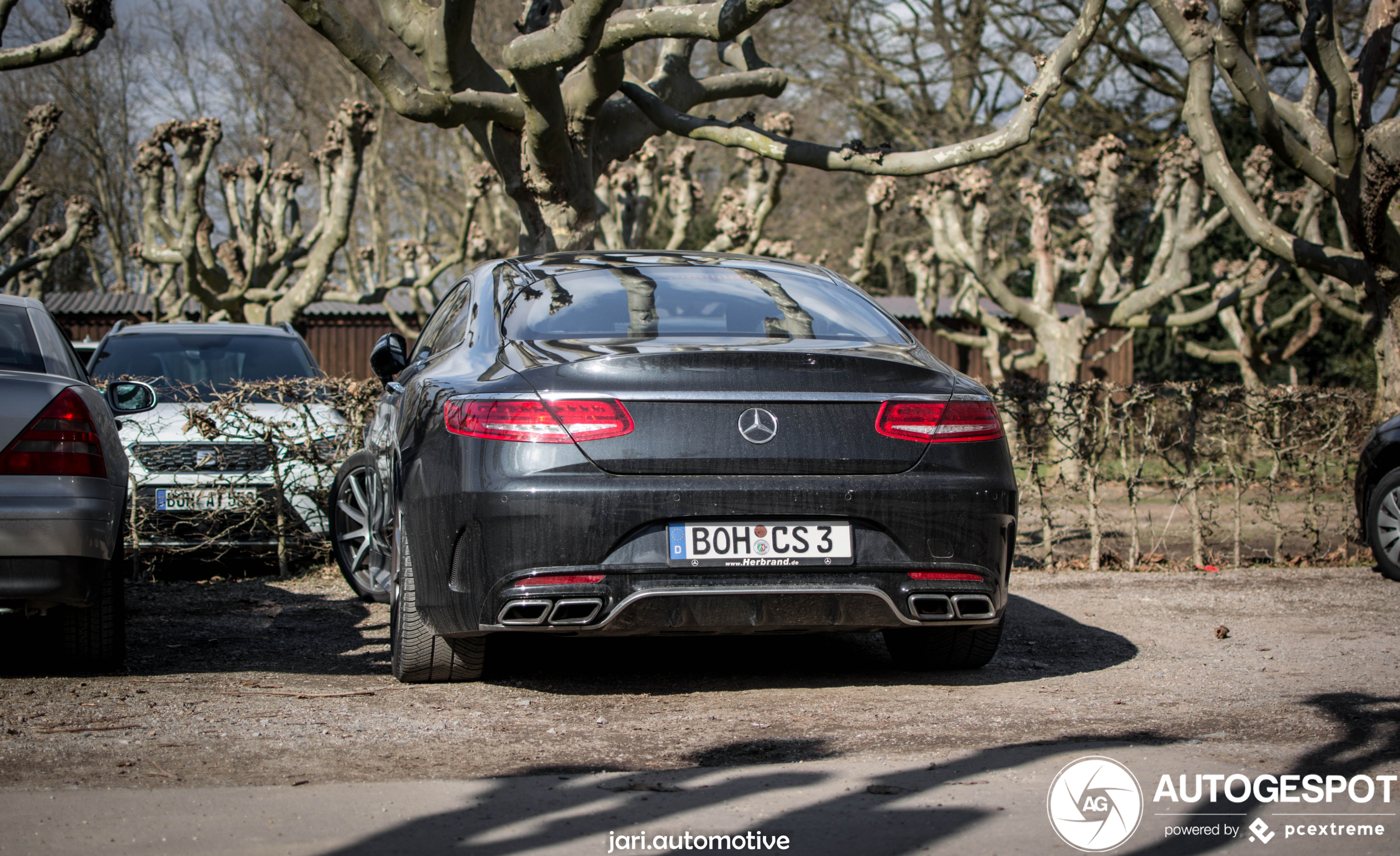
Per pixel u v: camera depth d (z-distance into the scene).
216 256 18.17
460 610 3.54
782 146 7.64
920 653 4.29
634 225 15.77
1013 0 28.38
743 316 3.99
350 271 28.53
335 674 4.34
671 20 6.76
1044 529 7.52
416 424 3.87
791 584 3.45
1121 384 7.58
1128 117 28.55
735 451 3.43
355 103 15.90
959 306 19.08
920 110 30.88
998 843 2.39
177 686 4.02
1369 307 8.84
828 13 29.91
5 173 33.56
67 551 3.83
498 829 2.47
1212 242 23.41
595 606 3.39
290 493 7.00
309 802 2.65
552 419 3.42
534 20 7.82
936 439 3.60
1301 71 25.61
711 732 3.36
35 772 2.89
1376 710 3.59
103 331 21.94
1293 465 7.90
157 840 2.38
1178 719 3.51
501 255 24.92
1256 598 6.28
